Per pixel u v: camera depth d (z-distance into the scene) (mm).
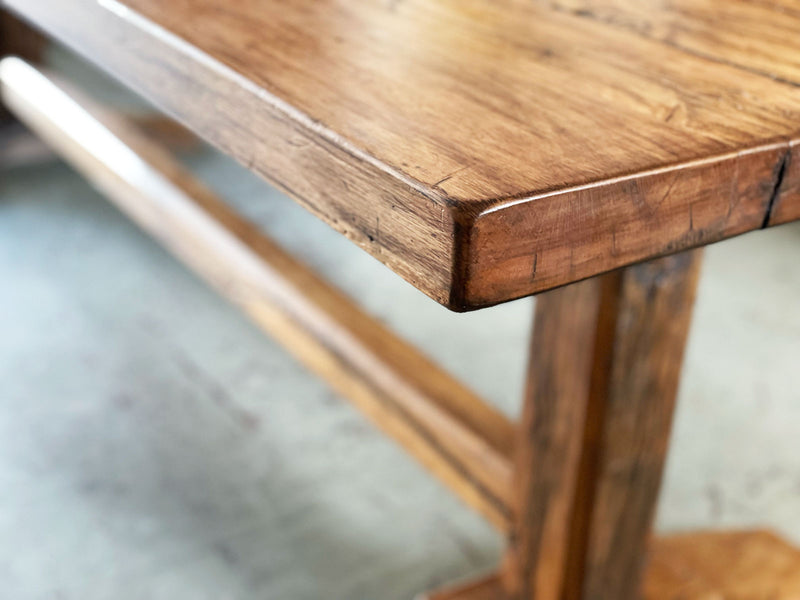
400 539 1233
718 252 2084
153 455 1370
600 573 945
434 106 552
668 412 885
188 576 1153
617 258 488
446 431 1023
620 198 475
